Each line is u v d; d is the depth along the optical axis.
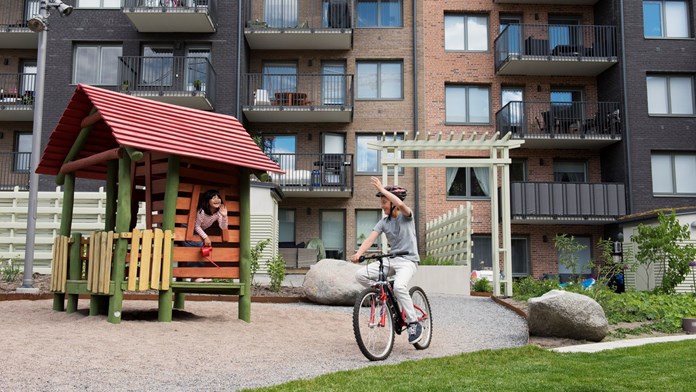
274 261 14.75
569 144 25.66
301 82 26.50
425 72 26.33
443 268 16.92
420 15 26.64
